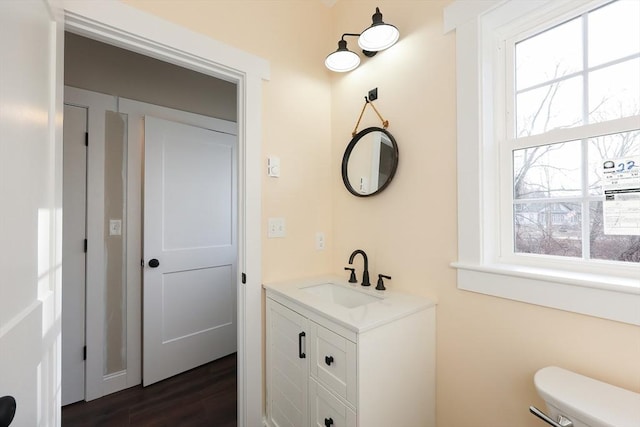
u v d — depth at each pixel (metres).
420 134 1.42
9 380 0.55
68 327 1.86
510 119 1.20
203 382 2.12
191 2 1.42
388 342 1.13
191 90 2.37
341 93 1.88
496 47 1.23
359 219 1.75
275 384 1.55
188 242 2.29
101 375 1.95
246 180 1.58
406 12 1.49
